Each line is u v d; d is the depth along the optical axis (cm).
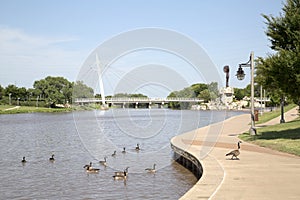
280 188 1221
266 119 5231
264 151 2116
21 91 13650
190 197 1121
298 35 2334
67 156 2831
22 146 3559
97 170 2175
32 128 5862
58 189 1816
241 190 1198
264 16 2483
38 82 12294
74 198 1658
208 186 1259
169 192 1711
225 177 1402
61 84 12162
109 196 1675
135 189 1773
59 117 8938
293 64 2284
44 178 2059
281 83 2403
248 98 12256
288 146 2188
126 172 2034
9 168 2372
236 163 1722
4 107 11844
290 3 2448
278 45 2486
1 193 1759
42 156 2862
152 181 1919
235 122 5234
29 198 1675
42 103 12131
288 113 6053
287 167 1603
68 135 4559
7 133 5056
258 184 1281
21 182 1973
